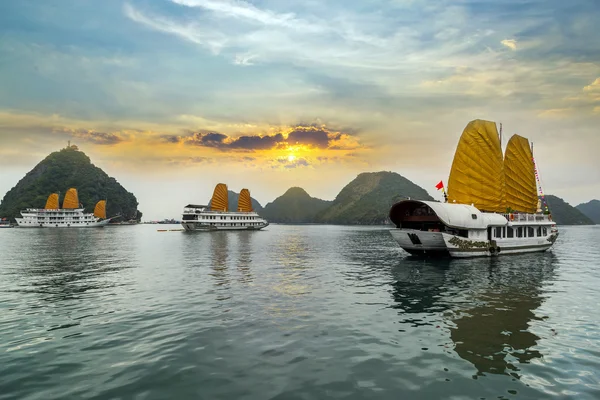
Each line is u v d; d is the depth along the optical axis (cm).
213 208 9356
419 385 727
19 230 10219
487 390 708
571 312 1291
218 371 788
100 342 971
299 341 977
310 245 4806
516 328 1100
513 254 3234
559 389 713
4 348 930
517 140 3456
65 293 1600
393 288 1731
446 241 2727
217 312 1273
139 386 720
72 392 698
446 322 1164
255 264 2658
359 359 856
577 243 5625
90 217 12512
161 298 1495
